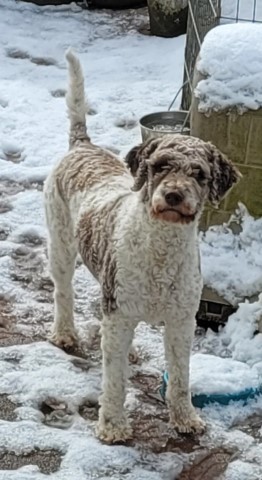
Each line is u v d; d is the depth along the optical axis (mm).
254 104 2172
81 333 2291
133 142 3320
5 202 2918
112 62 4059
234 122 2205
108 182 1978
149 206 1707
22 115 3516
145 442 1923
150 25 4410
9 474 1802
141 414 2012
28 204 2898
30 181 3062
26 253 2646
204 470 1856
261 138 2201
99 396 2037
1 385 2059
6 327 2305
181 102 3553
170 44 4262
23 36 4332
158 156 1674
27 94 3699
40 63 4066
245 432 1979
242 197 2283
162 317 1855
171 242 1733
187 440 1938
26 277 2531
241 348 2189
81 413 2006
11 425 1936
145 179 1733
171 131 2971
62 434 1920
